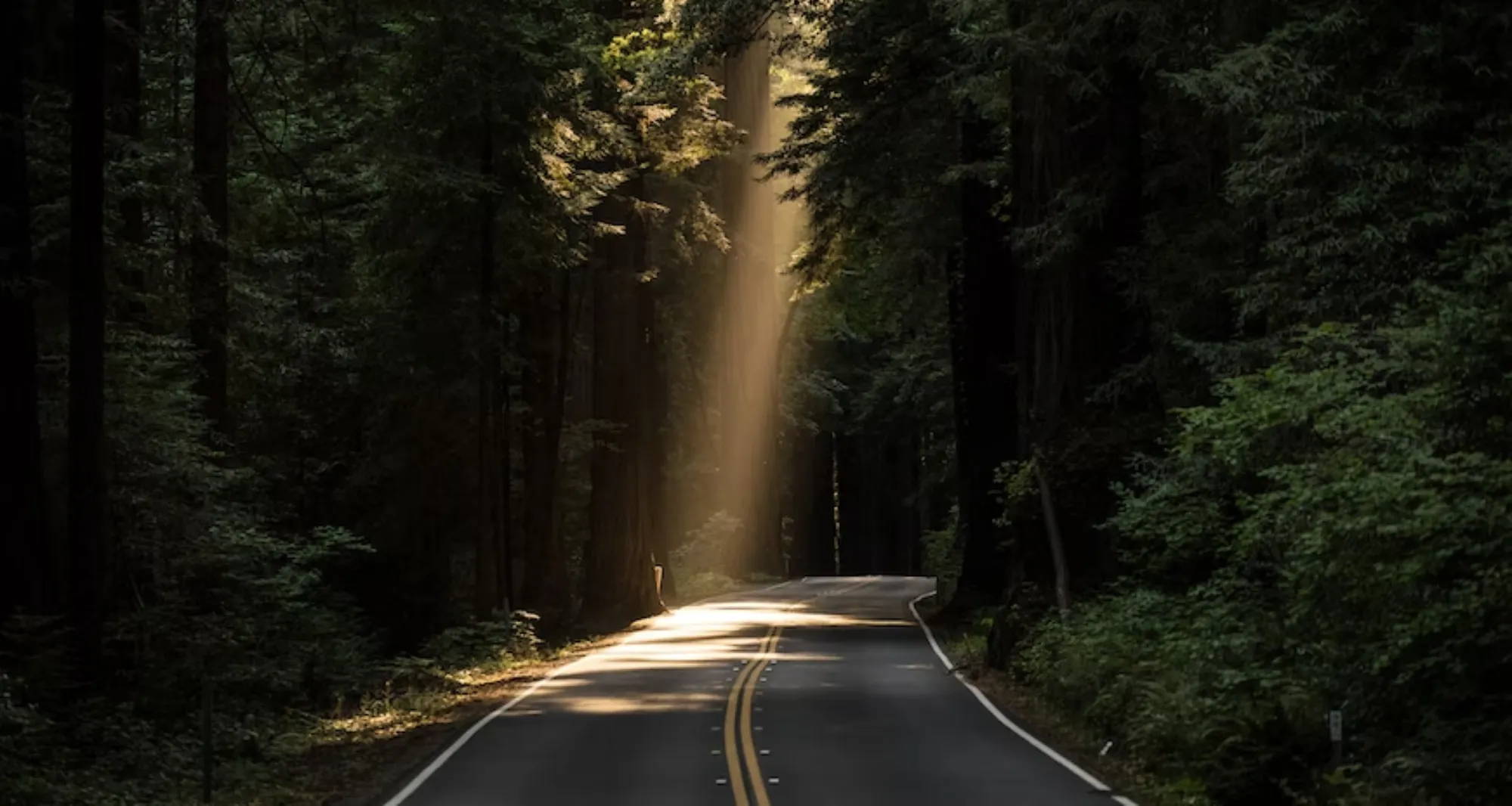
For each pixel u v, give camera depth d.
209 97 40.41
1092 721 31.09
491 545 56.69
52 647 29.14
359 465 56.81
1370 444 22.08
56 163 34.66
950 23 49.50
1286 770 22.62
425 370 54.47
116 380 35.25
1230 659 26.70
